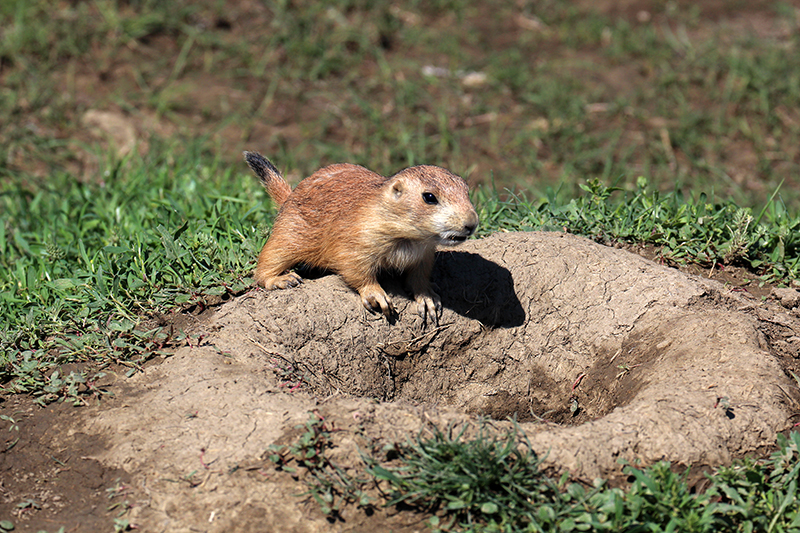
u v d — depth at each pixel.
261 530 6.33
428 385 9.58
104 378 8.00
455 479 6.45
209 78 20.25
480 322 9.80
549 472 6.72
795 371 8.45
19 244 11.81
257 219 11.41
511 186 16.64
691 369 8.00
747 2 25.02
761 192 16.72
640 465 6.86
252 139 18.19
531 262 9.92
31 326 8.72
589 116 19.53
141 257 9.70
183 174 14.27
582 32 23.12
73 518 6.59
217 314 8.74
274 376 7.98
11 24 20.45
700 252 10.30
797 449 6.77
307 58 21.03
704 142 18.53
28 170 16.66
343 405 7.27
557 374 9.52
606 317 9.40
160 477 6.80
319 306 8.96
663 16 24.19
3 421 7.58
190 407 7.40
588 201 11.45
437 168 8.77
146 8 21.67
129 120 18.31
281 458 6.79
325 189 9.25
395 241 8.74
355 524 6.41
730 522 6.38
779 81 20.09
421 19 23.64
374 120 18.69
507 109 19.89
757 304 9.35
